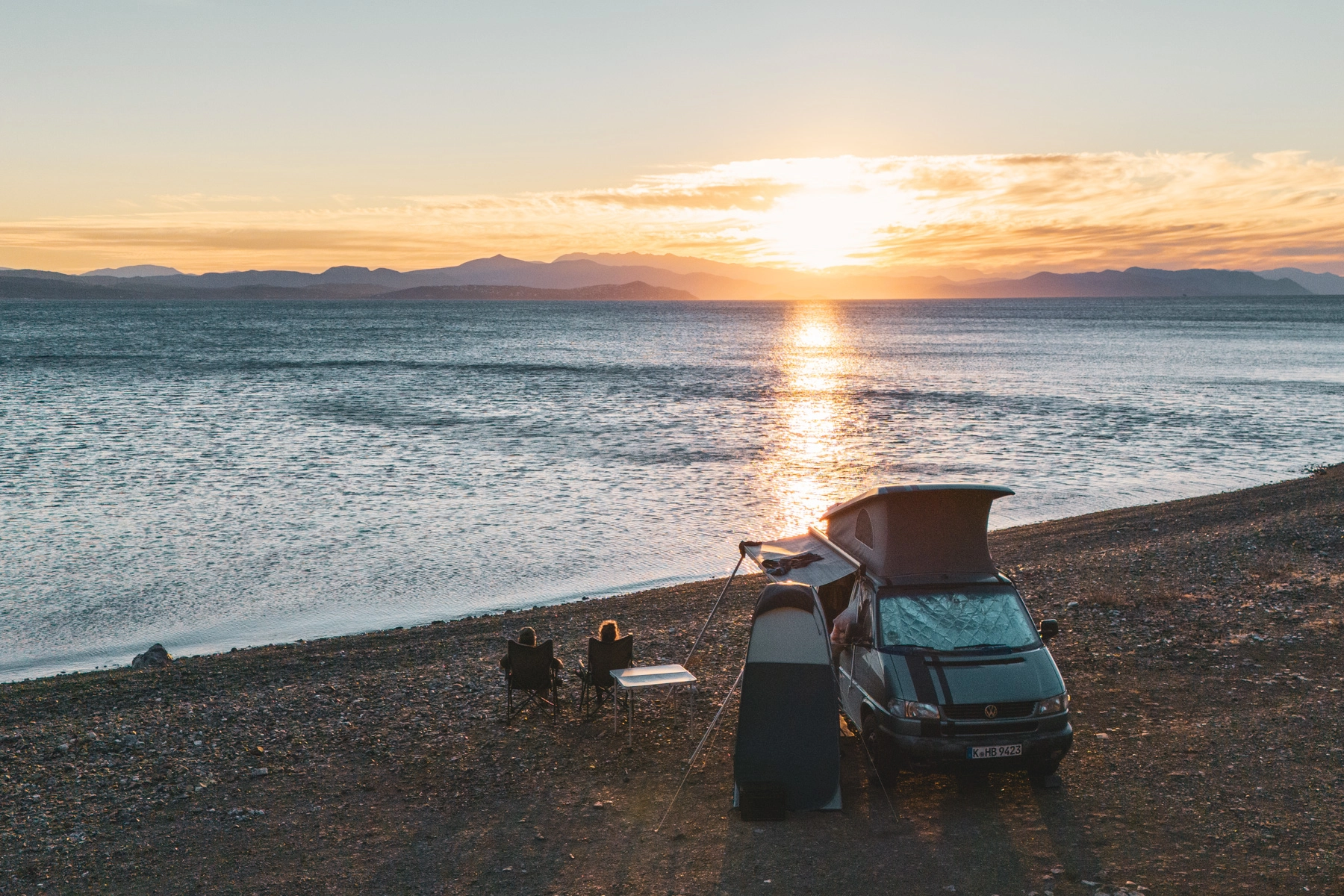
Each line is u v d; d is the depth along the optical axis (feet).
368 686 41.37
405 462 110.52
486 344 401.08
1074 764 28.96
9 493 92.38
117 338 416.67
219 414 156.56
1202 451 118.93
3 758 33.88
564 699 38.11
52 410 158.71
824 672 26.81
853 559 31.60
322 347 366.02
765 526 79.00
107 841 26.61
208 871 24.56
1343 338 412.16
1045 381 220.84
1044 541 71.31
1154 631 44.01
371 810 27.94
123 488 95.25
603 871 23.45
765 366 277.64
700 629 49.32
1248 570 56.75
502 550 71.51
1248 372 240.73
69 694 42.65
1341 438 128.98
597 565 67.67
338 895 22.97
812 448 120.57
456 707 37.63
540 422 147.84
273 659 47.42
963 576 29.89
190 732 35.88
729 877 22.80
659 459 112.47
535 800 28.14
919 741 25.50
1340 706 32.24
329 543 73.77
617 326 639.35
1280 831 23.63
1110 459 112.78
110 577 64.69
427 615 57.16
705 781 29.07
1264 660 38.52
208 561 68.74
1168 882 21.56
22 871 24.95
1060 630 45.21
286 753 33.19
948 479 99.71
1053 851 23.35
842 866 23.06
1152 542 68.13
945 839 24.31
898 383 217.97
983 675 26.18
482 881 23.29
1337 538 64.49
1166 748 29.68
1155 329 536.83
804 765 26.37
